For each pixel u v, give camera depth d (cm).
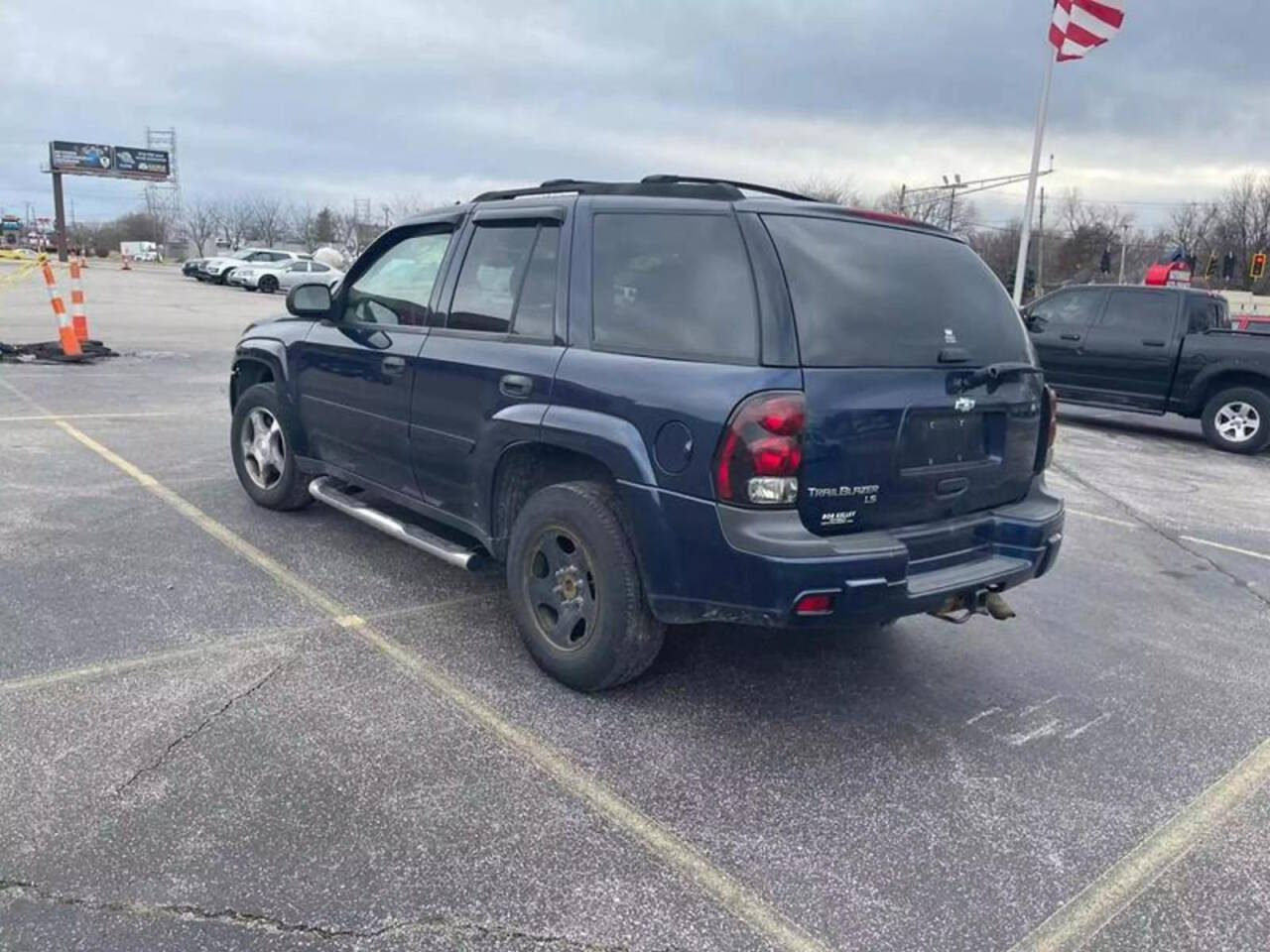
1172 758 357
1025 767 344
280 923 244
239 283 3762
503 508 408
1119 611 520
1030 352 402
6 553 495
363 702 360
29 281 3234
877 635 459
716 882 271
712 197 348
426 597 469
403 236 484
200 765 312
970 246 412
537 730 348
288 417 545
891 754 347
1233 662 454
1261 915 270
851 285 339
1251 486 904
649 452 332
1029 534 373
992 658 441
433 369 426
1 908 244
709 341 329
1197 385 1115
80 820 279
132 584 464
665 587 336
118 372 1202
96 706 345
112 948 233
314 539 543
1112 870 287
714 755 338
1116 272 7612
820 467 316
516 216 411
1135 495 827
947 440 354
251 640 410
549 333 380
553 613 386
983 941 253
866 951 248
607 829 291
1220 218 7988
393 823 287
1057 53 1767
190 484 650
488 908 254
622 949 243
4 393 986
